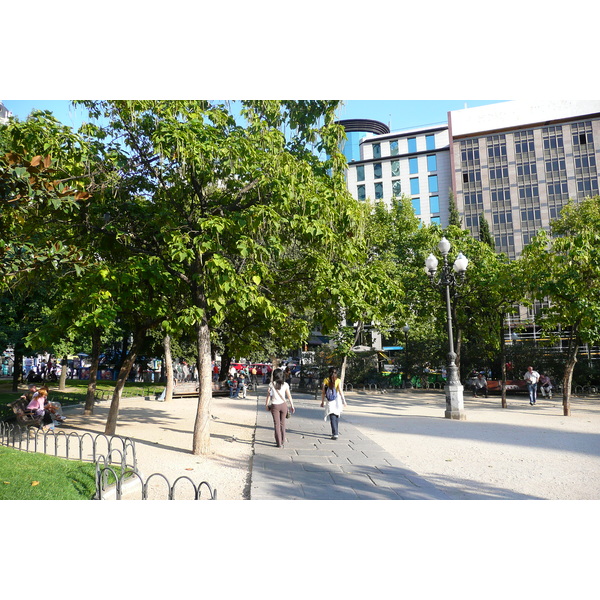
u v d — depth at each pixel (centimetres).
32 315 2197
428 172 6575
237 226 899
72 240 1016
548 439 1181
